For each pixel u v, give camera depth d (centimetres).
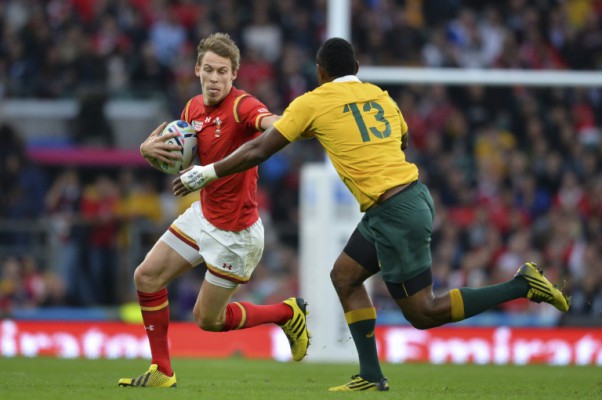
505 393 2375
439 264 5306
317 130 2183
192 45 6681
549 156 6100
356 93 2205
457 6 6059
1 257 5181
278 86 6425
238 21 6700
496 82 4706
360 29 6125
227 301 2362
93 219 5125
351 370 3416
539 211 5906
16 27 6831
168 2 6781
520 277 2195
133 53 6619
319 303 4053
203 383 2608
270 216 5850
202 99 2350
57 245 5106
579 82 4706
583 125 6294
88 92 6412
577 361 4334
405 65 6059
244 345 4394
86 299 5075
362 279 2234
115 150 6225
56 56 6562
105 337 4366
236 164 2156
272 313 2436
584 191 5950
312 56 6650
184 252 2317
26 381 2570
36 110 6512
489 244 5466
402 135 2302
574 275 5309
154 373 2306
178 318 5066
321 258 4050
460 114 6288
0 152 5566
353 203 4044
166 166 2314
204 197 2306
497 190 5950
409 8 6156
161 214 5675
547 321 4903
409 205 2127
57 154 6172
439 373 3341
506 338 4356
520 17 5894
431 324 2177
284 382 2727
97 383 2494
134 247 5116
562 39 5775
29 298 5025
